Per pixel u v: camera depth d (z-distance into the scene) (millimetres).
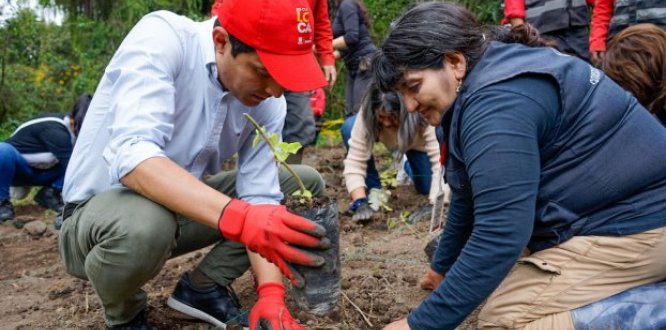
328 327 2416
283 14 1854
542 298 1982
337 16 5527
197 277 2459
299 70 1890
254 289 2834
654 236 1904
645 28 2506
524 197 1706
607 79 1912
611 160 1862
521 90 1743
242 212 1758
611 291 1958
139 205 2000
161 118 1943
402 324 1899
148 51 1993
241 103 2236
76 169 2215
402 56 1803
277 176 2430
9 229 4754
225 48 2006
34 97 11406
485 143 1713
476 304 1787
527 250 2250
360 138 4074
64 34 12734
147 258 1995
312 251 1802
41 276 3512
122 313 2275
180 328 2510
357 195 4062
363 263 3184
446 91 1842
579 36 4328
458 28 1791
